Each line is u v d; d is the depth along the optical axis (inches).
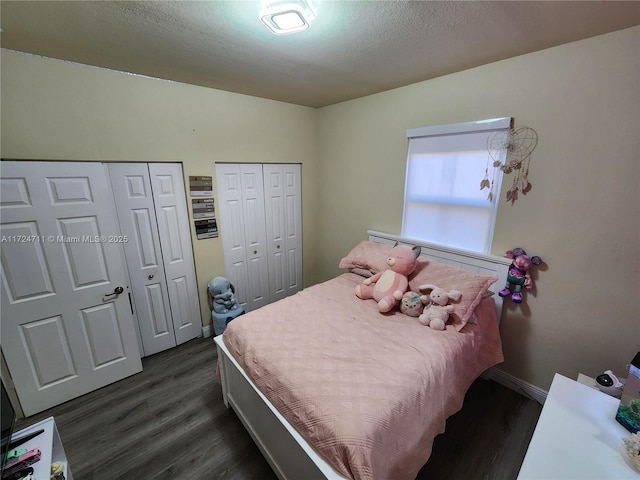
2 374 76.2
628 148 62.8
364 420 46.8
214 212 113.9
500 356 81.7
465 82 85.3
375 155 116.4
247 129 116.3
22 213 73.5
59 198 78.2
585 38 64.2
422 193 103.6
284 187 136.2
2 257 72.4
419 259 95.7
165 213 102.3
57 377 84.2
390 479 47.2
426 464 66.0
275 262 140.9
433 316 75.7
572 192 71.2
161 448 71.8
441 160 96.0
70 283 82.8
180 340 114.7
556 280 76.9
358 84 98.6
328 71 85.2
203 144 105.7
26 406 80.2
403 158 106.6
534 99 73.6
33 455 47.7
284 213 139.0
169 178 101.2
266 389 59.4
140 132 91.4
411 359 61.8
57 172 77.2
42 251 77.4
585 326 73.9
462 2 49.4
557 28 59.4
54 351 82.7
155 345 108.6
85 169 81.4
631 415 46.1
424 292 84.4
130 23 56.7
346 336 71.2
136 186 94.8
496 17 54.7
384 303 82.4
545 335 81.0
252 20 55.7
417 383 55.7
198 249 112.3
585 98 66.4
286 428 52.8
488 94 81.3
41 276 78.1
